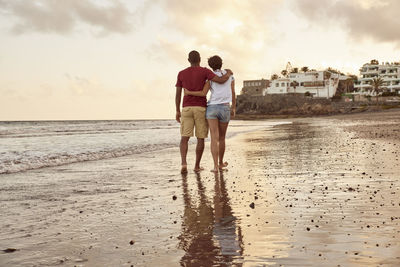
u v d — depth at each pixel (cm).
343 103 11938
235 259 233
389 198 399
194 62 724
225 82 722
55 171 765
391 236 267
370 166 658
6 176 696
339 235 274
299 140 1501
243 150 1138
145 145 1579
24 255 256
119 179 632
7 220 361
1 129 4725
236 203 411
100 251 262
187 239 282
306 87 13000
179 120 739
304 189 477
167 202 432
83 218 365
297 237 273
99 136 2555
